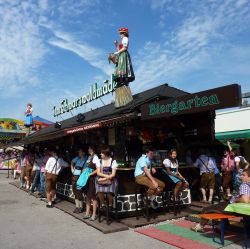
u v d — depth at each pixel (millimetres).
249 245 5773
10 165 29703
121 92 9758
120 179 8109
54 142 14523
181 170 9547
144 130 9141
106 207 7930
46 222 8078
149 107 7484
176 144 9844
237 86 5586
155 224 7543
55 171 10281
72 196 10781
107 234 6836
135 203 8164
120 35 10180
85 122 11008
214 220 6211
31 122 23156
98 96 13352
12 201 11523
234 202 6422
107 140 9578
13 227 7613
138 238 6484
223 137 17297
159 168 8555
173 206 8625
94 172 7711
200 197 10055
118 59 10008
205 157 9539
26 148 19266
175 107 6754
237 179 10125
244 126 18344
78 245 6121
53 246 6102
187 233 6664
